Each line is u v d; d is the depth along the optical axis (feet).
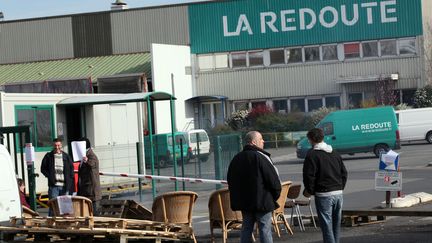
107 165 80.28
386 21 172.14
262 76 179.01
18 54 189.88
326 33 175.32
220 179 82.99
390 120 123.24
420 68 170.40
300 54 177.17
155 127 158.81
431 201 51.93
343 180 37.42
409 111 145.38
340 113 124.77
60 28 187.11
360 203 63.10
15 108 72.59
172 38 181.78
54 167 57.72
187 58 178.29
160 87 163.12
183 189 80.59
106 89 139.74
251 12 178.81
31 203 57.26
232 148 85.46
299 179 96.68
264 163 36.01
